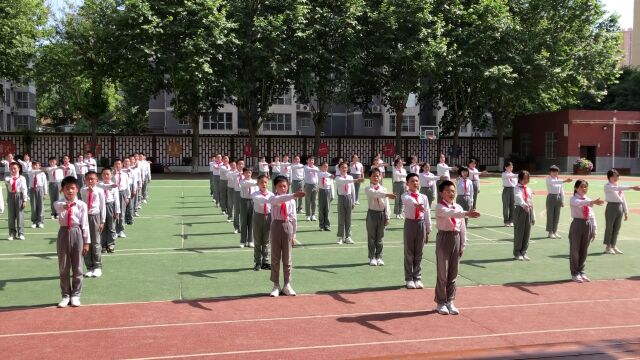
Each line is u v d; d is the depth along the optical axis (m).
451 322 7.45
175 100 35.06
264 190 10.32
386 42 34.88
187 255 11.66
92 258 9.78
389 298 8.60
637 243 13.65
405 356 5.53
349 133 53.91
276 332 6.99
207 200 21.97
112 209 11.77
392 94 35.84
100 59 34.50
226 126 50.00
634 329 7.26
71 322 7.32
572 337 6.93
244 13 33.53
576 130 40.56
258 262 10.38
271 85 36.03
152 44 30.33
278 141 40.72
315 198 16.92
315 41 32.94
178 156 39.31
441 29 34.09
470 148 44.88
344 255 11.86
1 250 12.16
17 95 58.00
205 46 29.98
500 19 34.56
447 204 7.80
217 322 7.37
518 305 8.30
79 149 37.53
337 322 7.41
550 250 12.69
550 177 14.24
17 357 6.11
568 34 39.38
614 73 40.88
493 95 37.69
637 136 41.72
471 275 10.20
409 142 43.28
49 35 35.41
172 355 6.20
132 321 7.38
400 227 15.71
